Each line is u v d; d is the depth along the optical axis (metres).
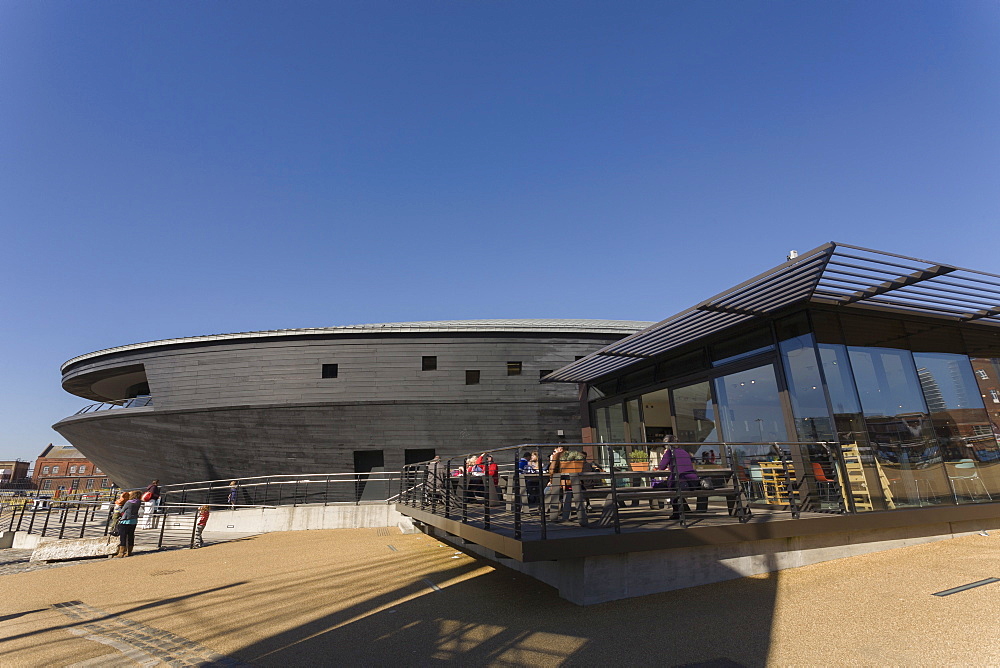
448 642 5.03
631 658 4.40
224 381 20.41
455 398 20.12
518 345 20.83
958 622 4.70
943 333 9.75
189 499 21.02
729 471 7.05
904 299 8.52
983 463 9.37
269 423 20.06
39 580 9.18
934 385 9.23
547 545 5.56
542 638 4.95
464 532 7.65
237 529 16.55
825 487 7.75
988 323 9.88
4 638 5.69
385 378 20.17
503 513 8.28
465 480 8.49
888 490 8.00
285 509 16.47
